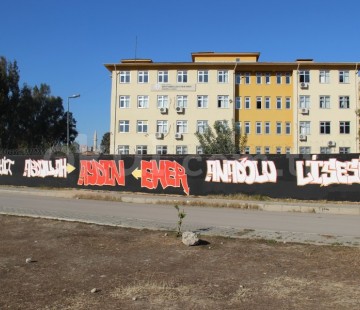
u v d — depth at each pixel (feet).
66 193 69.15
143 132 184.55
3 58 224.74
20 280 20.81
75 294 18.69
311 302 17.61
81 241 29.63
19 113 234.58
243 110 190.49
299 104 186.50
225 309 16.87
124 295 18.52
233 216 46.03
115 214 45.57
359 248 27.43
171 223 39.17
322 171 59.06
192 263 23.94
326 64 185.98
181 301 17.79
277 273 21.99
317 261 24.32
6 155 86.58
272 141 189.16
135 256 25.53
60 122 274.77
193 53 204.23
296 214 49.37
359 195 57.16
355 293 18.67
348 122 184.75
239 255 25.77
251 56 202.69
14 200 60.85
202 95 186.19
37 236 31.48
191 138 183.73
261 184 62.08
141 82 186.80
